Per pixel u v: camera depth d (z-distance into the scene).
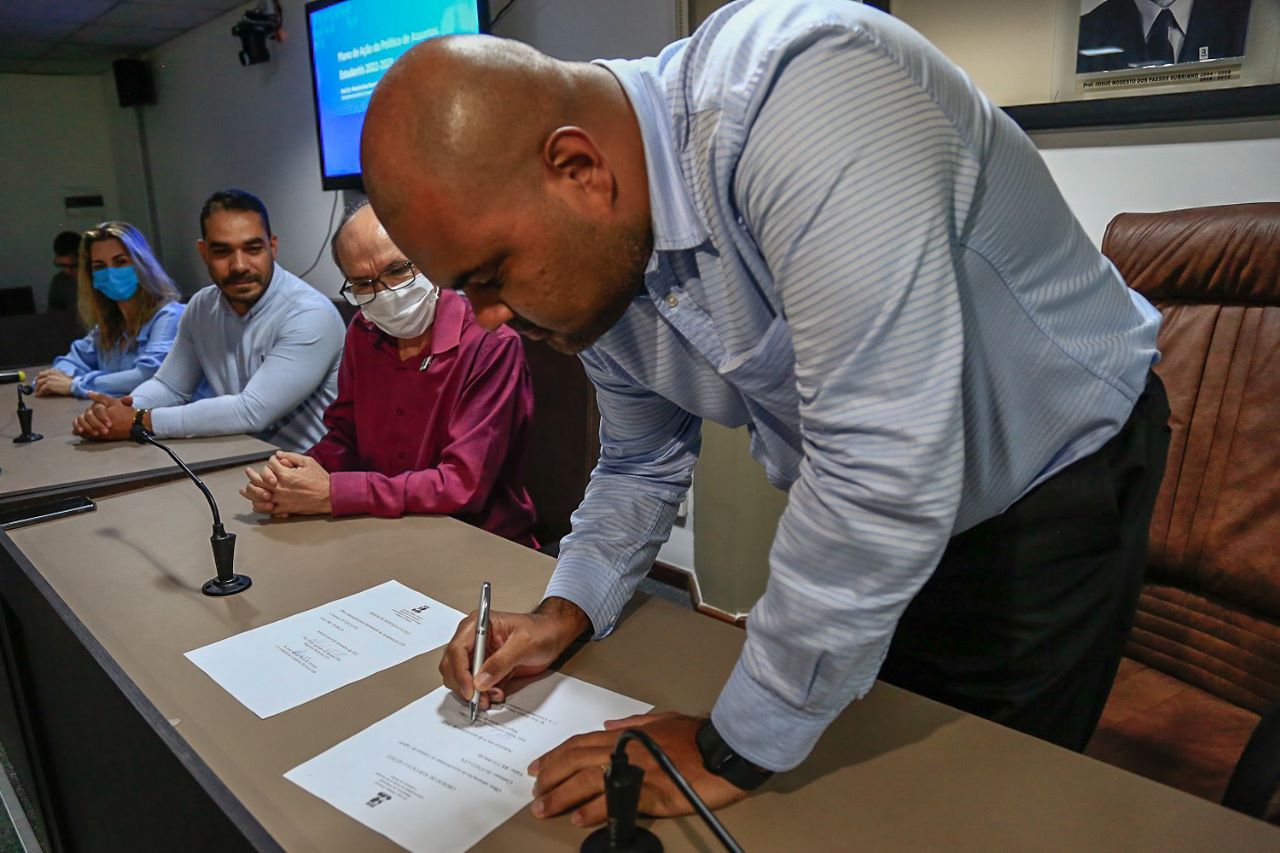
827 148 0.52
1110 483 0.85
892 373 0.53
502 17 2.93
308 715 0.79
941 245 0.53
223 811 0.65
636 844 0.60
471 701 0.78
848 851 0.60
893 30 0.57
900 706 0.78
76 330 4.55
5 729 1.62
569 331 0.68
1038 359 0.76
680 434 0.98
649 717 0.75
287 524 1.30
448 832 0.63
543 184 0.58
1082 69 1.67
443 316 1.50
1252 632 1.19
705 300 0.71
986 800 0.65
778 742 0.62
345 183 3.69
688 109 0.63
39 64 5.74
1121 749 1.10
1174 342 1.28
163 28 4.81
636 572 0.95
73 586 1.08
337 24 3.45
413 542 1.21
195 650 0.91
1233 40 1.49
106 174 6.39
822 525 0.57
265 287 2.15
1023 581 0.87
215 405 1.96
